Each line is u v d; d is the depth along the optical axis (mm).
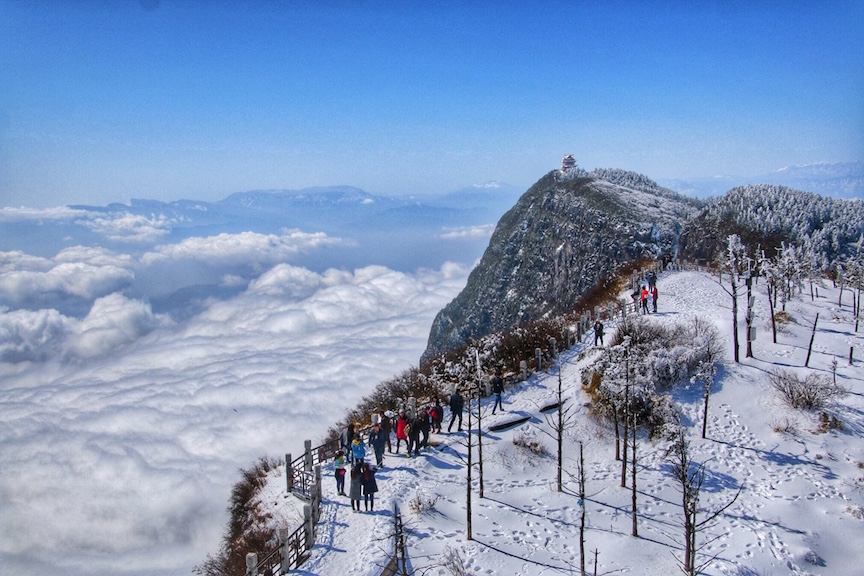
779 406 22875
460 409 23359
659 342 26453
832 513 17609
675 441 19375
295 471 22859
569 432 23297
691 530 14477
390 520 17578
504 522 17688
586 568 15508
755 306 34219
